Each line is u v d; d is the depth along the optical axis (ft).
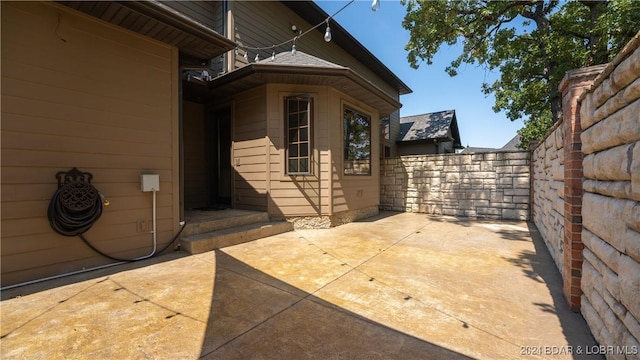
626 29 19.69
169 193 12.50
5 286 8.42
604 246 5.66
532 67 30.42
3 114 8.40
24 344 5.79
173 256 11.94
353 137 21.39
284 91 17.71
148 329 6.42
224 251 12.82
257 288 8.78
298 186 18.06
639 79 4.30
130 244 11.21
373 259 11.83
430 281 9.41
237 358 5.43
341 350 5.70
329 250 13.17
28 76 8.83
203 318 6.94
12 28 8.56
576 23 25.36
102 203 10.23
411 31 29.04
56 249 9.41
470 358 5.47
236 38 20.88
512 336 6.21
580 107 7.21
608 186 5.50
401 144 47.70
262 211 17.85
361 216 22.47
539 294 8.36
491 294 8.38
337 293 8.46
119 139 10.89
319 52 28.78
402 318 6.99
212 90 18.54
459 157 23.95
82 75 9.95
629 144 4.63
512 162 21.68
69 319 6.79
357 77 17.33
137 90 11.41
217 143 21.31
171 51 12.50
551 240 12.19
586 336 6.16
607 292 5.50
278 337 6.15
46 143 9.18
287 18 25.22
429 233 17.10
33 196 8.93
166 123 12.37
